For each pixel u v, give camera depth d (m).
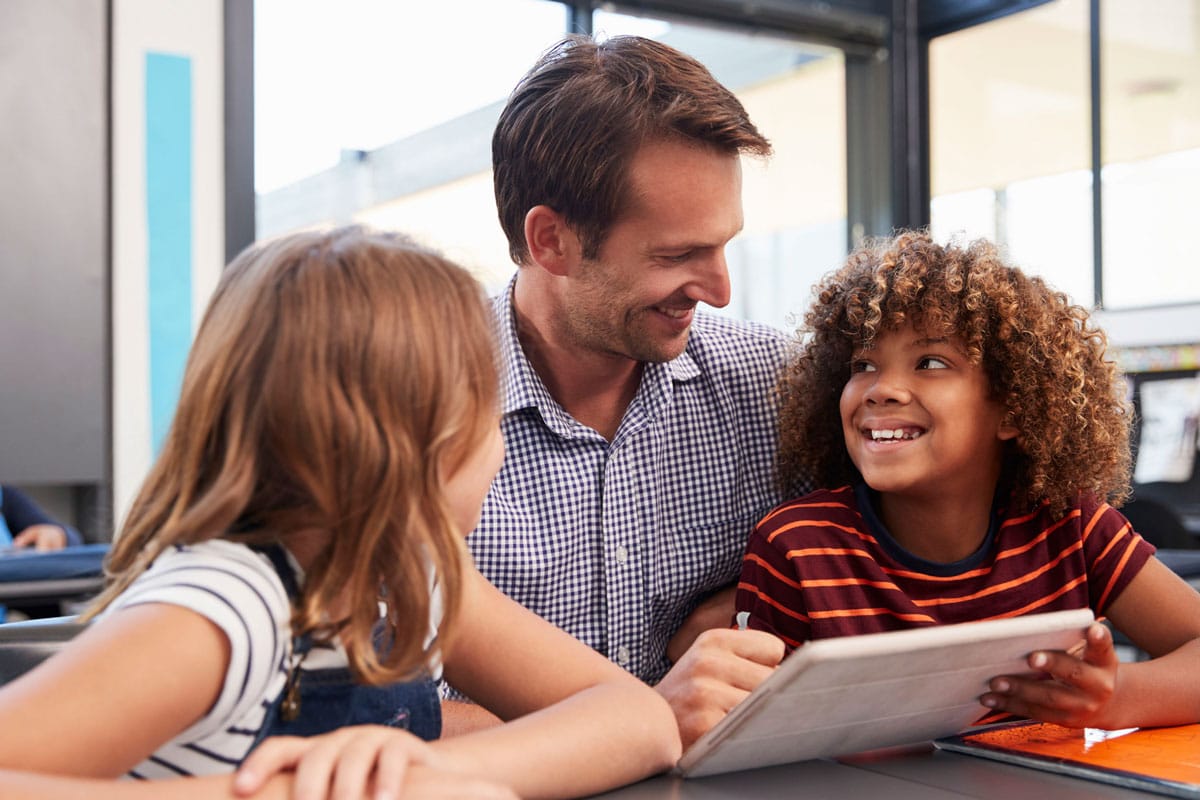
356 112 3.53
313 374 0.67
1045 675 0.85
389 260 0.71
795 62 4.57
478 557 1.25
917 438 1.22
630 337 1.21
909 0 4.66
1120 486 1.38
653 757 0.75
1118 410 1.34
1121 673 0.93
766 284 4.60
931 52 4.69
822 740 0.76
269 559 0.67
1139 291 4.04
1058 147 4.34
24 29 3.10
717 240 1.17
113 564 0.72
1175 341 3.81
